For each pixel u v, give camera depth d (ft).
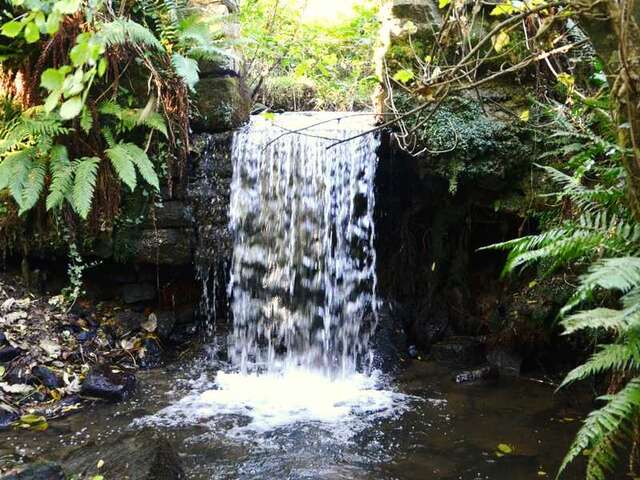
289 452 11.51
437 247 17.62
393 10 15.08
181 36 14.97
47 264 16.53
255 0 24.29
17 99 14.94
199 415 13.16
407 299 18.28
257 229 16.51
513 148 14.35
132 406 13.51
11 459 10.75
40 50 14.76
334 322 17.22
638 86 6.36
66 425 12.36
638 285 7.10
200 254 16.28
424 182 16.24
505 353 16.31
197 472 10.68
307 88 23.62
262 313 16.83
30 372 13.87
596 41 6.82
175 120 15.53
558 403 13.96
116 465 9.62
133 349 15.92
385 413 13.44
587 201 10.09
